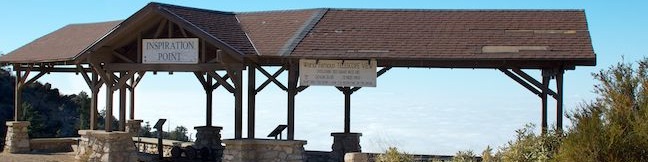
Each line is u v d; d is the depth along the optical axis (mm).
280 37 18562
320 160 21328
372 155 18703
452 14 19016
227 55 17781
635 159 9469
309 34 18359
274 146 17797
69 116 47688
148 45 18797
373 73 17328
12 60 24297
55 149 26094
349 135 22062
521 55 16297
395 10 19562
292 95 17875
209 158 20953
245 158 17766
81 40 23609
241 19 20234
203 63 18203
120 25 18359
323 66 17641
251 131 18172
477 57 16500
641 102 10102
